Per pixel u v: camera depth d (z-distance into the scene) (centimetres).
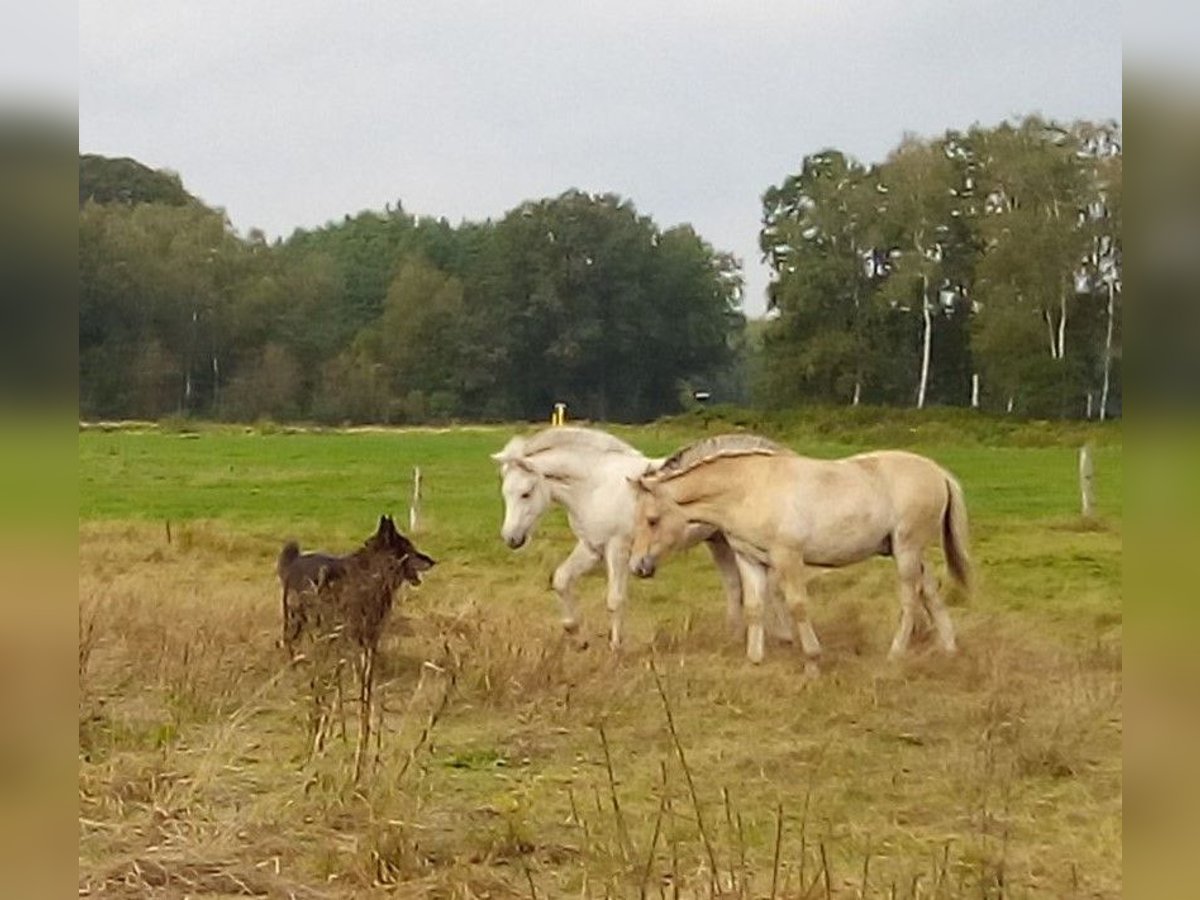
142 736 835
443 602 1510
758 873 621
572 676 1055
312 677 898
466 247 9788
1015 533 2247
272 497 3069
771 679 1095
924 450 4609
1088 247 5600
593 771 830
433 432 6756
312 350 8088
